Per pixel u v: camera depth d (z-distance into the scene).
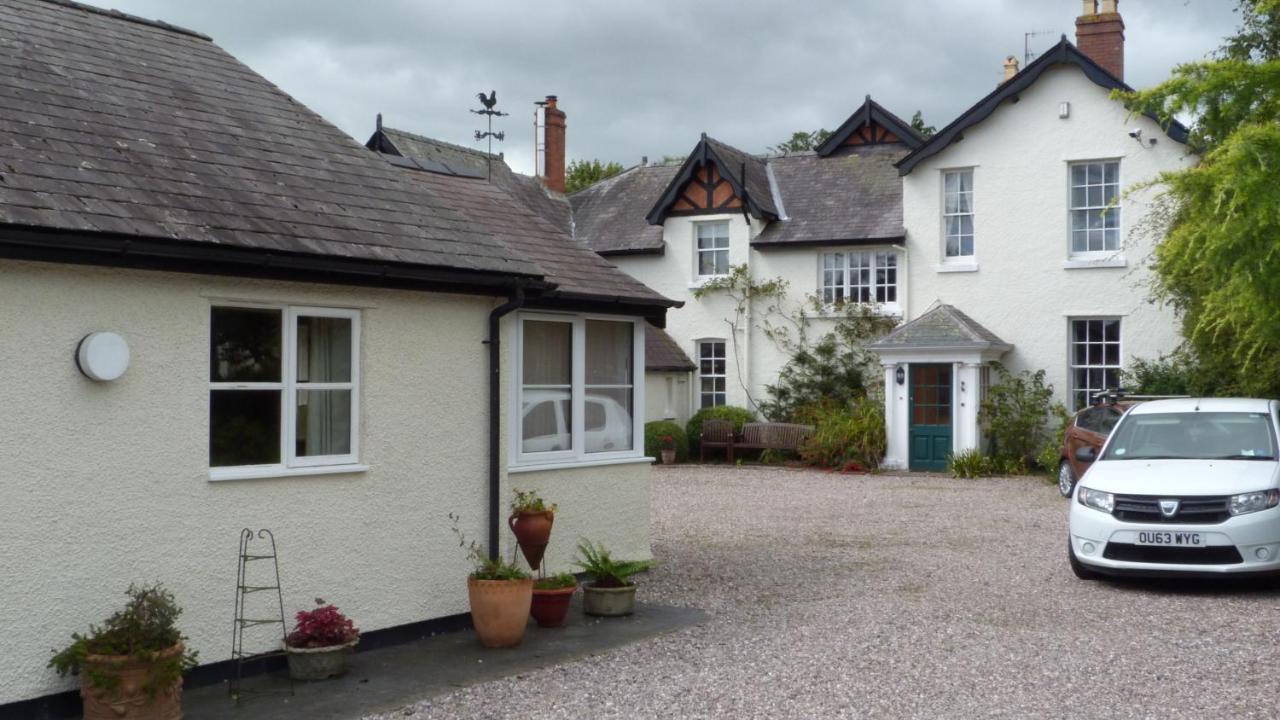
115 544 7.01
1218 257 10.41
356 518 8.48
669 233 28.69
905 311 26.02
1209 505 10.50
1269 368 17.73
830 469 25.03
